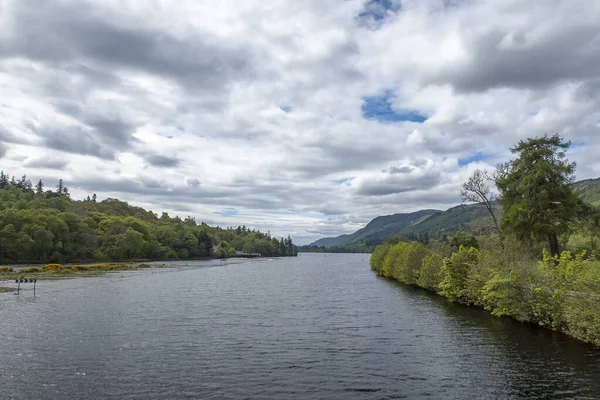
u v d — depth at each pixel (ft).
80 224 501.15
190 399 59.16
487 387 62.28
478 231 208.23
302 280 289.94
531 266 110.63
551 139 158.51
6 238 408.87
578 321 85.15
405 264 233.76
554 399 56.80
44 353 84.43
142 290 214.69
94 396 60.49
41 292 198.08
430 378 67.21
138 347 89.66
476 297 140.46
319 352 84.69
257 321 121.60
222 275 349.20
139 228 613.11
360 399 58.75
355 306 151.53
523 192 160.15
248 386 64.44
